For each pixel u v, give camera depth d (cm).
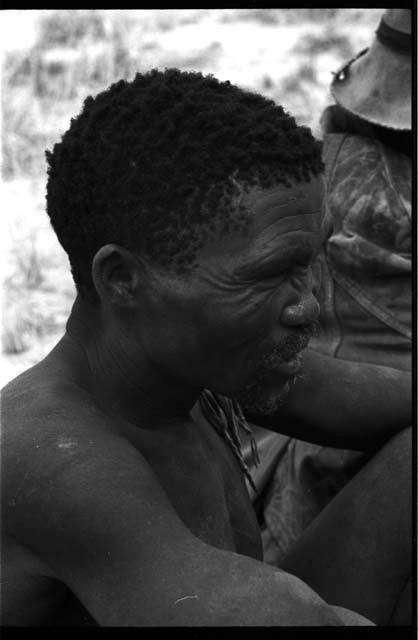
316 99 640
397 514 218
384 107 274
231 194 163
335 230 276
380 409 230
